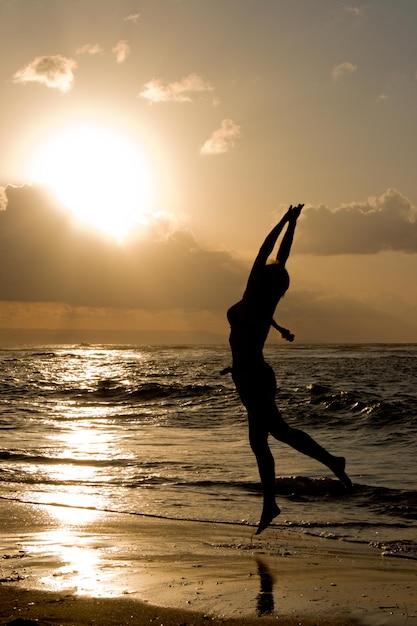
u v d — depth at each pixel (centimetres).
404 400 1838
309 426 1515
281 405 1783
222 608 438
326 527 697
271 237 508
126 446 1202
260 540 646
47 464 1036
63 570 525
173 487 880
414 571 542
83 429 1438
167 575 516
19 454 1102
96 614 421
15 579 498
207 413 1716
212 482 902
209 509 771
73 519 723
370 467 1007
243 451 1150
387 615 425
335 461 507
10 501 806
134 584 489
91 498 821
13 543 620
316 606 444
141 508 775
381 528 692
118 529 682
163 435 1355
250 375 505
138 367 3609
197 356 5116
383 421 1524
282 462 1030
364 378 2695
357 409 1672
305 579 512
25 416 1656
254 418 509
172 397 2062
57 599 451
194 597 459
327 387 2198
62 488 877
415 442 1266
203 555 586
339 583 502
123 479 925
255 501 809
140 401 2006
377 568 552
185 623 408
